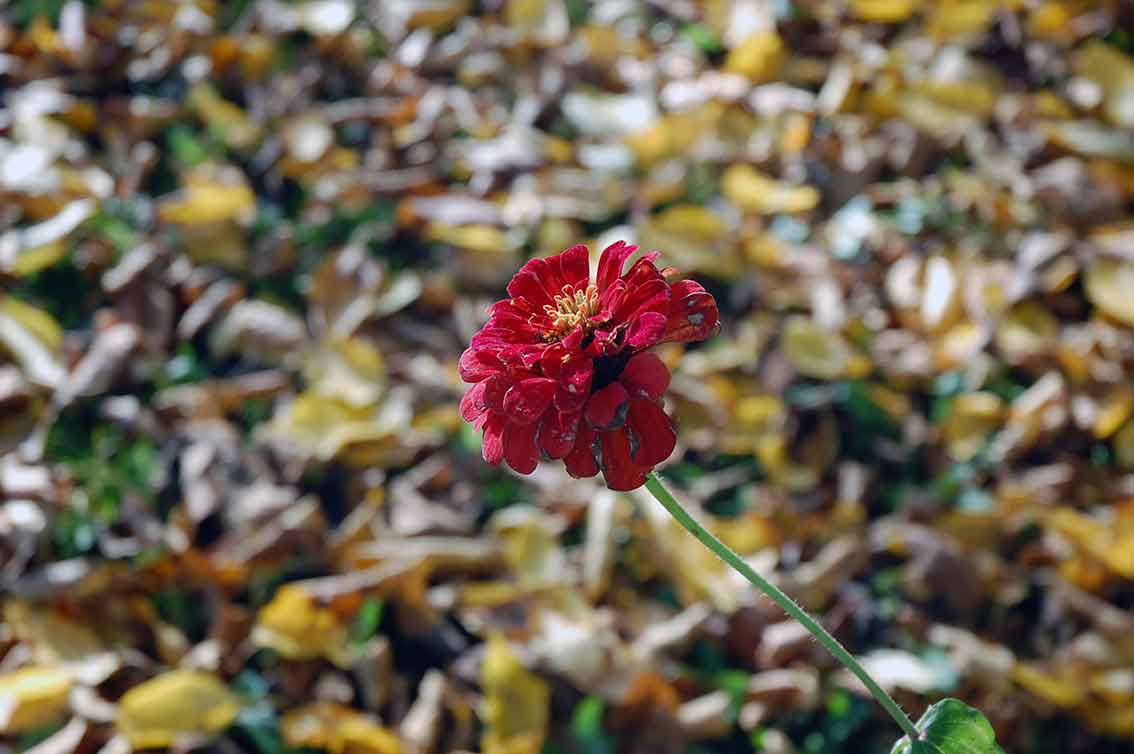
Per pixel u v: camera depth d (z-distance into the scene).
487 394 0.61
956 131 1.06
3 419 0.88
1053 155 1.04
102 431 0.88
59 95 1.08
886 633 0.82
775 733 0.80
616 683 0.79
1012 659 0.81
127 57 1.14
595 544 0.83
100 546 0.84
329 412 0.88
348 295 0.95
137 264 0.95
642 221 0.98
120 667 0.80
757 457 0.88
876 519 0.86
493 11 1.20
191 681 0.79
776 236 1.00
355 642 0.81
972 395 0.89
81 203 0.99
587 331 0.62
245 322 0.93
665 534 0.83
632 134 1.06
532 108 1.10
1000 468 0.87
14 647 0.81
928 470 0.88
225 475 0.86
